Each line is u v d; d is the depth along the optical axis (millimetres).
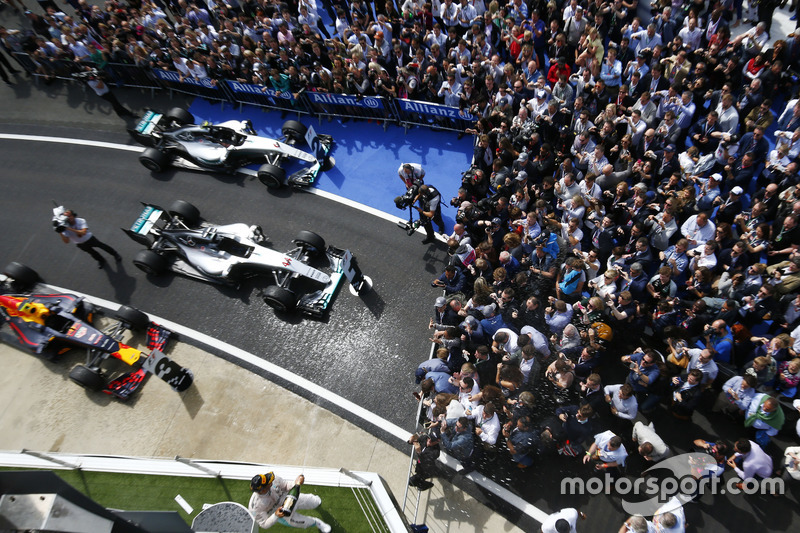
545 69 15844
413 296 12414
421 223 12531
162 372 10727
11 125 17562
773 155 11242
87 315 12625
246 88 16469
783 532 8578
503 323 10055
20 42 17906
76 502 4547
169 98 17859
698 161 11648
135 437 10961
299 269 12078
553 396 10008
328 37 18297
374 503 8164
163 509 8086
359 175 14945
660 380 9203
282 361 11789
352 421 10797
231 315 12617
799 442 9266
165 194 15164
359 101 15500
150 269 13055
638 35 13555
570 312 9727
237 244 13164
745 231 10445
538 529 9070
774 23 15328
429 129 15586
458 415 8859
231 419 11055
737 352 9648
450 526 9336
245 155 14852
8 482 4449
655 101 12500
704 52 12852
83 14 18531
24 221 15070
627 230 11148
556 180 12383
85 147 16672
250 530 6809
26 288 13250
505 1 16797
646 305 10227
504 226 11688
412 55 15711
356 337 11922
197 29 17094
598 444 8734
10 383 11914
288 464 10344
